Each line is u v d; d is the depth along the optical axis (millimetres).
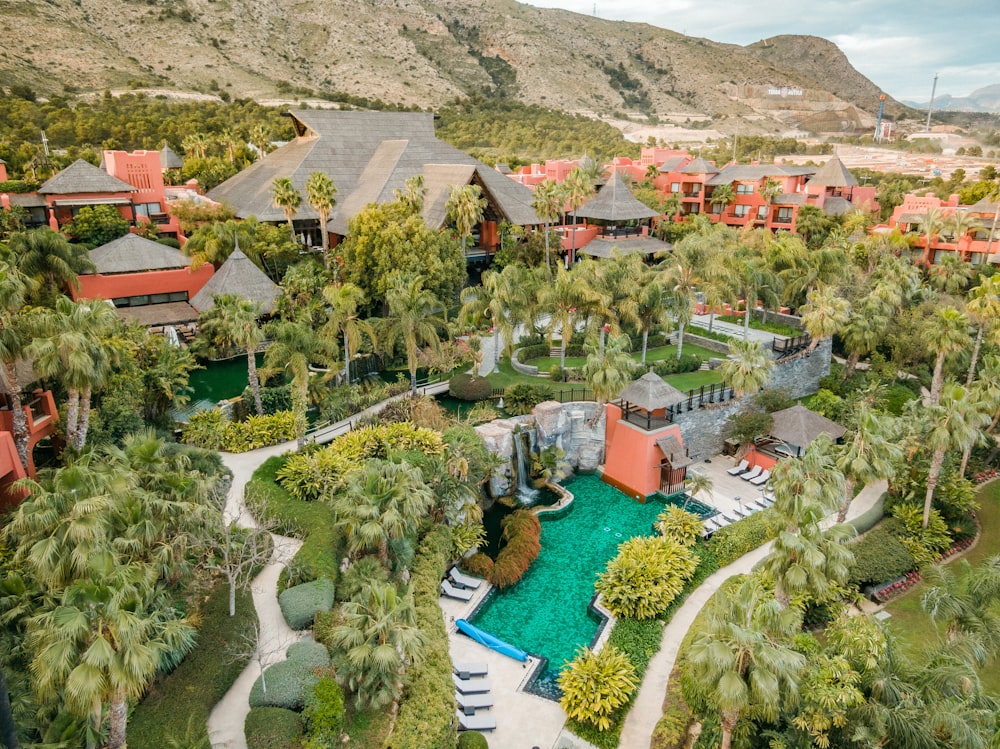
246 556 27312
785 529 27516
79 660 16312
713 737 22781
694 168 98500
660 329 59438
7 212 60250
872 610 33406
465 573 33125
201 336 50312
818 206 91125
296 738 20234
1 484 26953
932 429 37000
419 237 54250
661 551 32938
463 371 50875
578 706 24797
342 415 42062
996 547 39438
